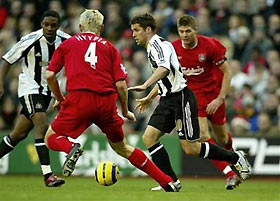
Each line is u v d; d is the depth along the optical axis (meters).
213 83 35.09
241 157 32.50
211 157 31.77
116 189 32.34
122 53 57.72
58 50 27.70
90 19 28.28
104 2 63.75
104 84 27.42
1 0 63.59
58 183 32.50
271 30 60.81
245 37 59.00
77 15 61.91
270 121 53.03
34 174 47.91
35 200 24.83
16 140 34.69
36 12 61.81
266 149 47.47
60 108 29.44
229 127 52.06
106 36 60.94
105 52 27.81
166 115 30.94
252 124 52.34
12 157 48.22
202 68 34.56
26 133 34.53
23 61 33.44
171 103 30.66
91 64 27.45
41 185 35.25
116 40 60.56
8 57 32.94
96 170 29.72
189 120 30.34
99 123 28.08
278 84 56.66
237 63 56.00
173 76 30.22
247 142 47.56
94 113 27.41
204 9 60.28
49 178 32.53
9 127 53.84
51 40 33.31
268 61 58.09
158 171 29.47
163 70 28.56
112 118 27.92
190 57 34.41
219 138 36.88
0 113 55.88
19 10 62.50
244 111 52.66
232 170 34.81
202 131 34.91
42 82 33.34
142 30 29.48
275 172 47.34
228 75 34.41
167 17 61.25
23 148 48.16
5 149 34.78
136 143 48.06
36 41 33.09
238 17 60.19
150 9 63.53
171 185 29.75
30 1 62.28
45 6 62.75
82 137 48.47
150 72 55.84
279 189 35.31
